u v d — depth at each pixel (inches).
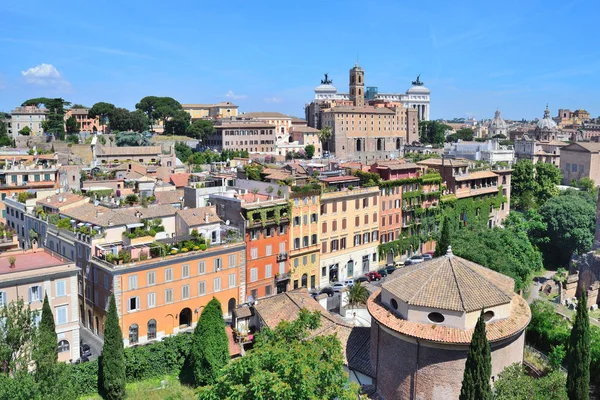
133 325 3196.4
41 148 7391.7
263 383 1590.8
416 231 5182.1
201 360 2751.0
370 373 2148.1
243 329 2930.6
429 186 5251.0
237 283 3693.4
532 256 4338.1
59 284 2881.4
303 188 4165.8
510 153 7598.4
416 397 1955.0
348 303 3024.1
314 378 1630.2
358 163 5807.1
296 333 1969.7
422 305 1945.1
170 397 2711.6
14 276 2731.3
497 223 5989.2
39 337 2282.2
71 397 2201.0
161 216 3757.4
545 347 2677.2
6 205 4591.5
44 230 3878.0
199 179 5251.0
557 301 3715.6
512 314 2038.6
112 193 4773.6
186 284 3405.5
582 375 1978.3
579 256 4485.7
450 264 2113.7
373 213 4763.8
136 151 7701.8
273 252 3956.7
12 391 1980.8
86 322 3449.8
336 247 4490.7
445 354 1900.8
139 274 3184.1
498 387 1854.1
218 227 3730.3
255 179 4660.4
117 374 2647.6
